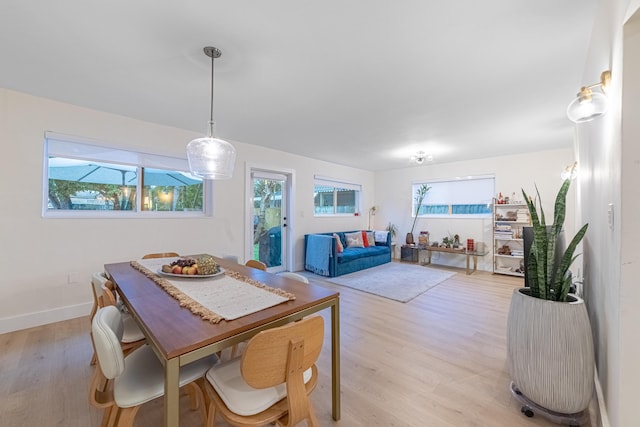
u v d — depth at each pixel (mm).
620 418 1137
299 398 1085
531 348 1535
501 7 1488
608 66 1347
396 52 1896
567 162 4562
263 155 4562
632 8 1017
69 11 1508
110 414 1245
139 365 1320
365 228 6852
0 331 2484
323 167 5742
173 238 3539
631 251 1109
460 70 2127
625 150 1110
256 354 977
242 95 2568
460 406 1627
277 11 1515
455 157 5328
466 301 3518
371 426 1475
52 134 2705
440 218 6004
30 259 2631
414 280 4539
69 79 2293
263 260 4766
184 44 1813
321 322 1158
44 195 2746
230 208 4113
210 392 1187
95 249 2980
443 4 1464
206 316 1208
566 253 1630
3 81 2338
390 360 2127
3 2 1433
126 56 1951
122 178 3236
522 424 1492
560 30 1677
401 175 6621
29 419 1494
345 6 1478
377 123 3332
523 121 3244
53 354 2160
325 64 2043
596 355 1670
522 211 4961
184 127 3537
